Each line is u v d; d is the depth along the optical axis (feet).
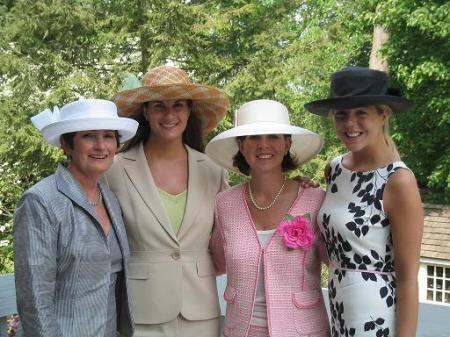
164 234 8.21
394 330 6.91
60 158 35.73
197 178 8.71
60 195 6.84
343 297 7.14
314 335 7.58
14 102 37.04
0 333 8.47
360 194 7.12
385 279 6.97
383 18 37.60
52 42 38.68
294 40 42.34
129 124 7.37
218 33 41.01
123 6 38.11
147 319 8.07
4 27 37.24
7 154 36.91
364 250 6.99
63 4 36.88
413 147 41.11
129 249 8.20
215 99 9.29
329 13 46.37
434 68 36.04
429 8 35.06
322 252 7.89
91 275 6.86
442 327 7.56
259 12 43.62
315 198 8.00
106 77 38.22
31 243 6.56
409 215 6.75
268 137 8.05
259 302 7.72
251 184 8.30
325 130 38.04
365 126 7.14
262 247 7.80
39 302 6.48
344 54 41.93
